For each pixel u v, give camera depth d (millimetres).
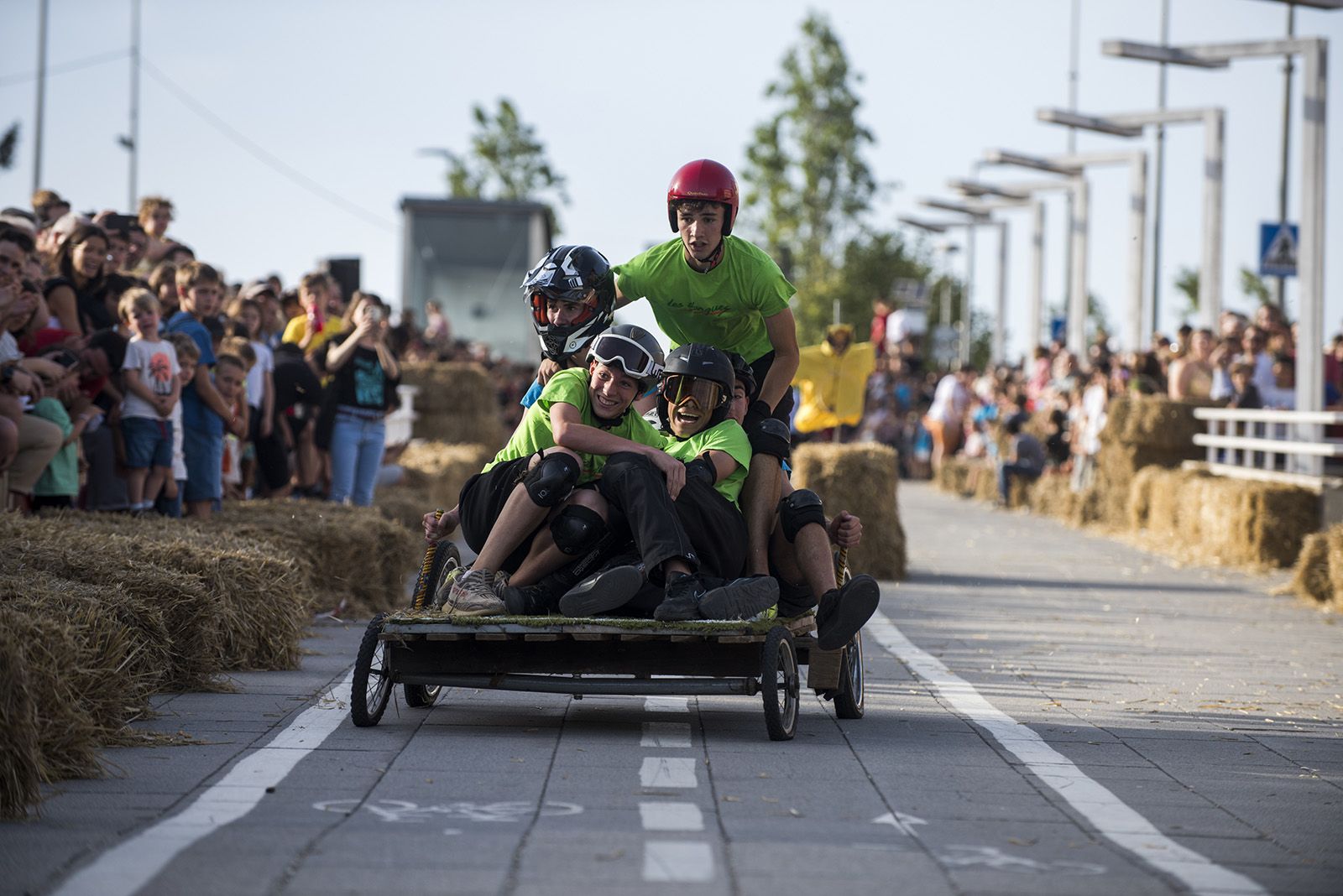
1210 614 33094
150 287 32219
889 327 113750
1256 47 46938
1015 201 92938
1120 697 21125
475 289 73812
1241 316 56969
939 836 12484
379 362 36812
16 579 16688
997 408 78000
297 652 21828
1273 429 49688
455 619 16375
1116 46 54469
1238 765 16281
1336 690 22500
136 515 25938
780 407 19812
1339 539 33938
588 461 17719
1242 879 11477
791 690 17031
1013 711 19531
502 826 12398
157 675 18078
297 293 40625
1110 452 58438
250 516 27812
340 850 11484
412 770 14641
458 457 50344
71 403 26828
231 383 30281
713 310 19422
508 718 17984
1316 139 46188
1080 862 11844
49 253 31516
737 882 10852
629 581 16375
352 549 27828
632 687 16594
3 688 12453
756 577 16969
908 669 23422
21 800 12453
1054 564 45062
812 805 13516
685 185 18531
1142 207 71062
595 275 18641
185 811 12742
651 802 13414
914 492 84562
